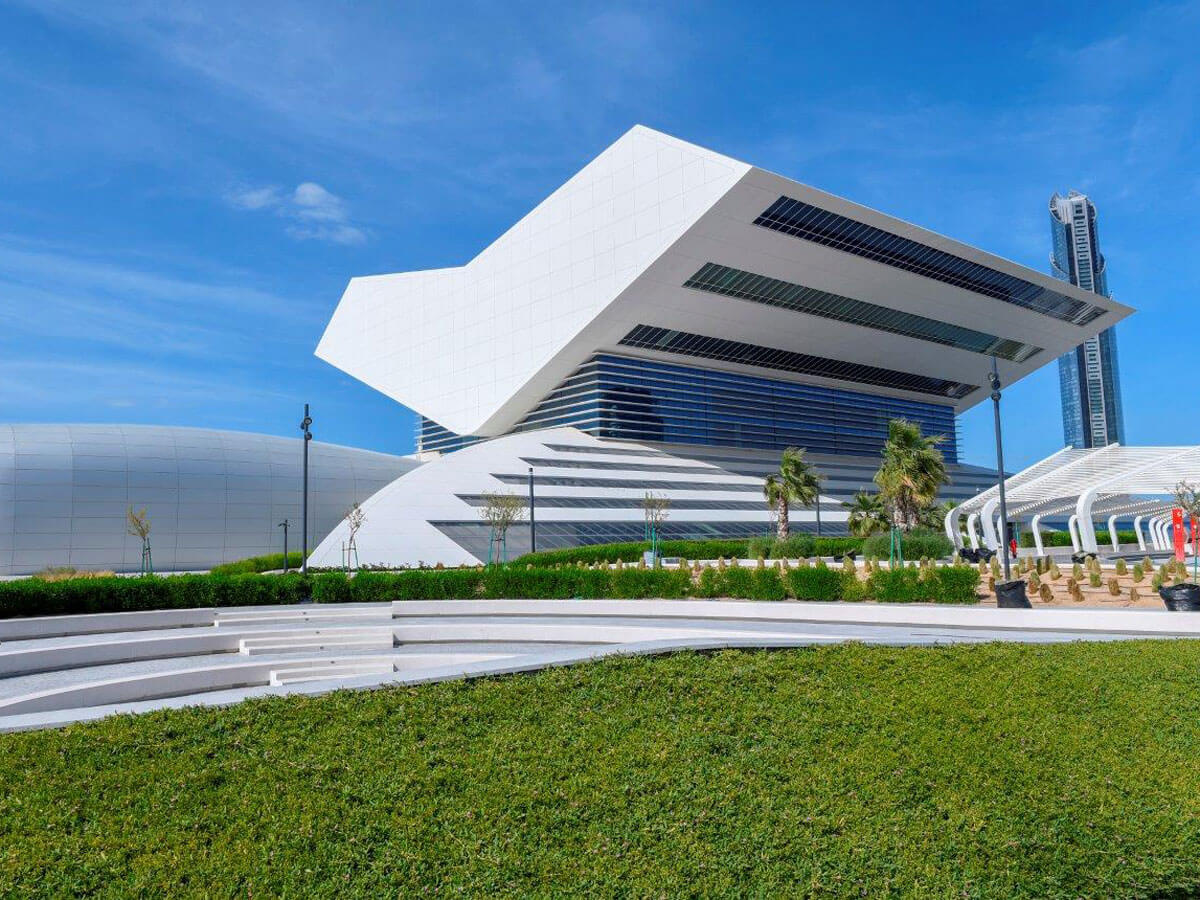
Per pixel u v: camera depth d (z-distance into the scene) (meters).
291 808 8.18
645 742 10.25
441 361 79.94
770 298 65.06
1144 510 53.00
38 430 50.91
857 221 59.09
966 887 7.65
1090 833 8.74
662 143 57.97
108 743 9.39
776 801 8.93
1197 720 12.09
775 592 27.20
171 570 50.81
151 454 52.34
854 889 7.50
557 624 22.06
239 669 17.00
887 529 47.44
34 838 7.44
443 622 24.23
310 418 32.50
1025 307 77.81
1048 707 12.08
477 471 55.34
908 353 80.81
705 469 70.19
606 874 7.41
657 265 58.62
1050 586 30.95
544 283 68.25
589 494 57.41
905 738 10.72
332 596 26.33
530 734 10.31
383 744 9.72
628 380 70.06
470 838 7.84
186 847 7.46
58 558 48.12
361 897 6.86
